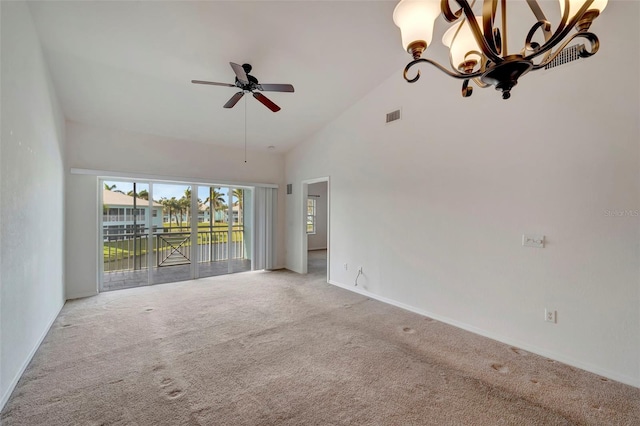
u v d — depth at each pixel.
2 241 1.97
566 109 2.49
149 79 3.57
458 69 1.96
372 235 4.36
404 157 3.87
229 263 6.00
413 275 3.77
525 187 2.75
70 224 4.21
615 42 2.24
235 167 5.84
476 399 2.04
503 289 2.91
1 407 1.89
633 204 2.19
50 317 3.22
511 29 2.76
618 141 2.24
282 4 2.65
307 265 6.36
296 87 4.07
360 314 3.67
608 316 2.30
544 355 2.63
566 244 2.51
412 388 2.16
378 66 3.73
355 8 2.74
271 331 3.14
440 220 3.46
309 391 2.12
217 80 3.64
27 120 2.48
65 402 1.98
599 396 2.08
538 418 1.86
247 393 2.09
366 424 1.80
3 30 1.99
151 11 2.60
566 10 1.31
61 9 2.52
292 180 6.23
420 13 1.54
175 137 5.11
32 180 2.60
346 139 4.79
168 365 2.45
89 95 3.75
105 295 4.39
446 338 3.00
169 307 3.88
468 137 3.18
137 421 1.81
